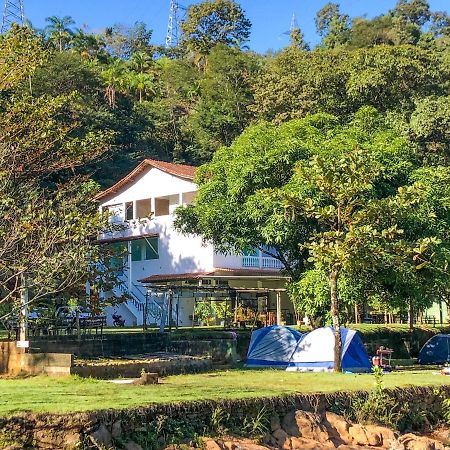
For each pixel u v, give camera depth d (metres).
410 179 22.89
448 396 15.90
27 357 16.38
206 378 16.80
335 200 18.28
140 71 83.62
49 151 19.34
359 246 17.27
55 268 15.80
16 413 10.27
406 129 44.72
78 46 80.38
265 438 12.31
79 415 10.34
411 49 51.19
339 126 25.77
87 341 20.61
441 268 21.77
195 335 24.44
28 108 18.55
